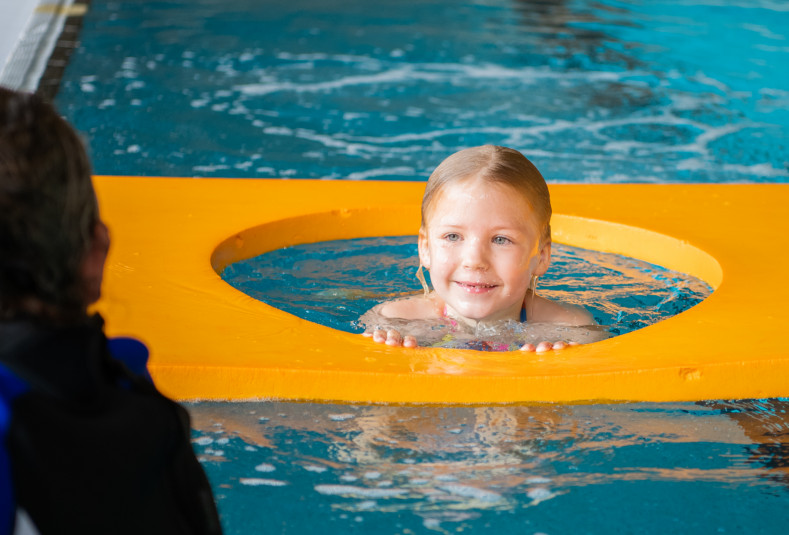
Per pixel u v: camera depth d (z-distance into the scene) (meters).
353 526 1.41
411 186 3.17
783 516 1.47
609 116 4.51
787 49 5.87
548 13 6.67
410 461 1.60
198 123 4.14
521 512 1.46
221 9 6.34
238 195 3.01
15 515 0.77
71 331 0.83
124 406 0.86
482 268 2.17
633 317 2.43
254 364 1.82
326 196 3.03
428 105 4.56
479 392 1.80
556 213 2.94
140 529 0.86
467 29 6.12
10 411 0.77
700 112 4.61
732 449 1.68
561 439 1.69
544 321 2.35
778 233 2.77
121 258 2.42
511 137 4.16
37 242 0.79
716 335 2.04
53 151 0.81
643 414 1.80
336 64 5.21
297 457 1.61
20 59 5.00
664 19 6.61
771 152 4.06
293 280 2.62
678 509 1.48
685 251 2.68
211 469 1.56
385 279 2.66
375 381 1.80
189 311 2.10
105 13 6.08
